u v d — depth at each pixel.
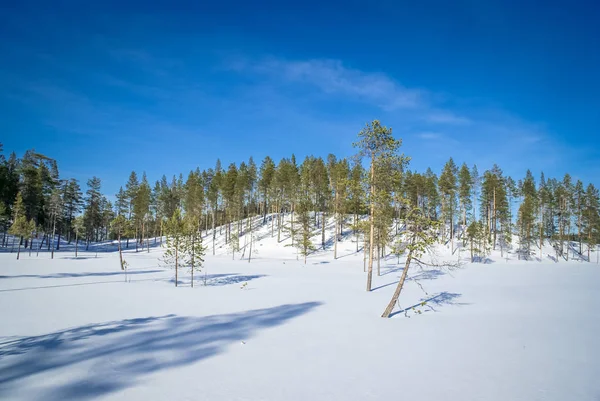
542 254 62.34
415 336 11.72
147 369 8.16
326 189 62.34
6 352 9.24
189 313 15.17
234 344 10.42
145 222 78.75
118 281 27.11
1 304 16.19
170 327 12.39
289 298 20.11
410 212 16.06
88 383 7.23
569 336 11.84
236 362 8.77
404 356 9.48
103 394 6.69
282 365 8.59
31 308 15.40
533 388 7.31
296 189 66.69
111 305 16.70
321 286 26.05
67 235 78.94
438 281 30.45
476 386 7.39
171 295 20.55
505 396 6.88
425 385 7.40
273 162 81.31
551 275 35.50
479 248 57.03
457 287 26.23
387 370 8.33
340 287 25.62
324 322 13.80
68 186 65.62
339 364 8.73
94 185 67.50
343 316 15.09
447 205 63.00
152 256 55.12
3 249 58.22
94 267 37.44
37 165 67.25
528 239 59.81
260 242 65.06
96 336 10.98
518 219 66.81
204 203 77.06
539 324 13.73
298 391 6.97
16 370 7.94
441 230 63.69
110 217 70.81
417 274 36.03
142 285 25.28
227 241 67.81
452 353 9.80
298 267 42.88
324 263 48.03
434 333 12.16
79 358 8.84
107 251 68.19
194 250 26.83
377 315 15.55
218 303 18.02
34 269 33.06
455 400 6.66
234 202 70.12
